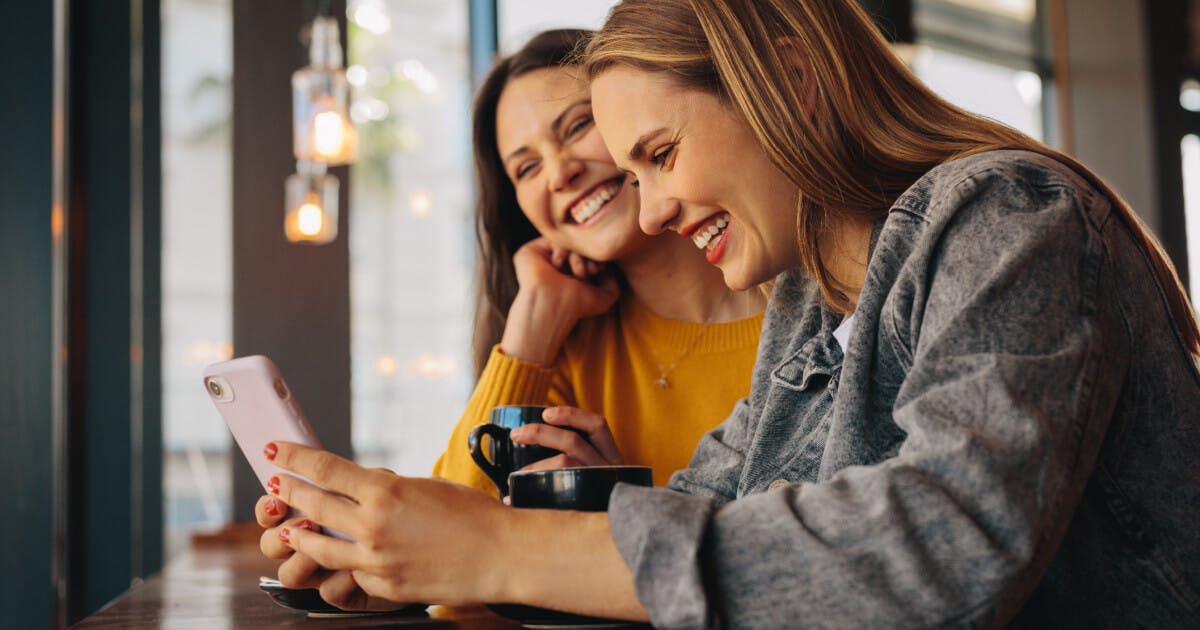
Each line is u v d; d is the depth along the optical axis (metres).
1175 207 5.38
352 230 3.55
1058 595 0.83
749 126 1.00
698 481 1.21
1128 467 0.83
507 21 3.85
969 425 0.71
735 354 1.70
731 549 0.71
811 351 1.11
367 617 0.96
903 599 0.67
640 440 1.72
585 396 1.78
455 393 3.75
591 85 1.08
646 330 1.77
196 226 3.44
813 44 0.97
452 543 0.78
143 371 3.28
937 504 0.68
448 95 3.83
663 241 1.71
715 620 0.68
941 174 0.87
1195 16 5.50
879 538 0.68
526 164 1.77
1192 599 0.82
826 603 0.68
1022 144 0.93
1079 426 0.72
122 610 1.13
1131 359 0.82
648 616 0.73
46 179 2.69
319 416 3.31
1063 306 0.76
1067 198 0.80
